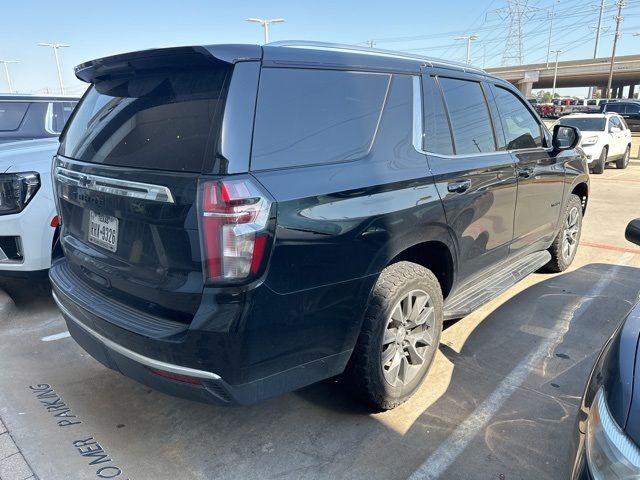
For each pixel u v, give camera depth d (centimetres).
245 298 200
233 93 208
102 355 249
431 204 280
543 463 246
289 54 231
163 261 216
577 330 388
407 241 267
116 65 250
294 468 245
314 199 219
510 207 367
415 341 289
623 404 150
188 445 263
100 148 254
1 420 280
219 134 203
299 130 227
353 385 269
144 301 230
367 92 265
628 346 170
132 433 273
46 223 402
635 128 2562
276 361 218
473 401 297
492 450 255
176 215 205
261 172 208
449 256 308
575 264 553
